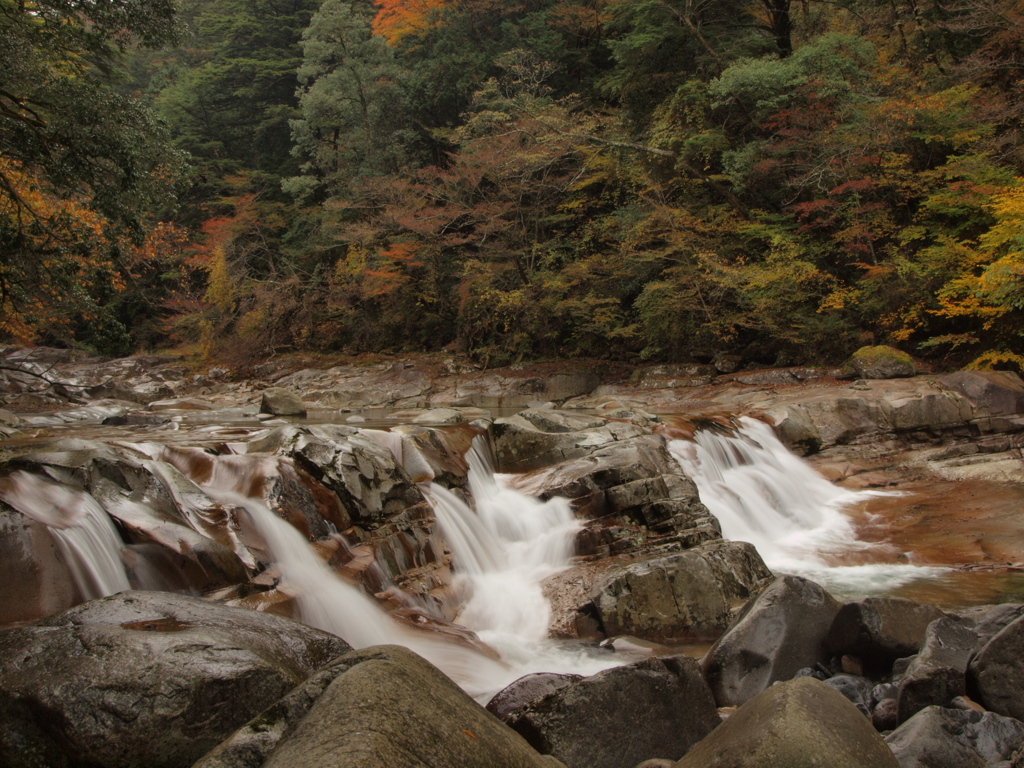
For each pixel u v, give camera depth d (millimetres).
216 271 33844
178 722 3320
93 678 3383
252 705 3541
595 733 4035
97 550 5586
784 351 21438
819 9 28281
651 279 24719
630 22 26688
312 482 7840
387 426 11156
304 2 45188
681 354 23766
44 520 5449
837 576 9102
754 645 5352
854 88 20703
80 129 10281
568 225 28484
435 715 2750
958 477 13195
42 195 13414
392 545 7871
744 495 12047
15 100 10445
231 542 6453
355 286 31500
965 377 15172
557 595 7777
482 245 27469
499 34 36031
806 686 3273
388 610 6926
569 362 25625
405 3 35062
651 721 4207
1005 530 10250
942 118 19250
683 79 24984
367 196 30562
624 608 7242
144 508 6254
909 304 19016
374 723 2535
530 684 4547
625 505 9328
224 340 33750
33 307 13219
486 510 9602
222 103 44469
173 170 11375
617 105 30312
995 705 4039
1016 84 19219
